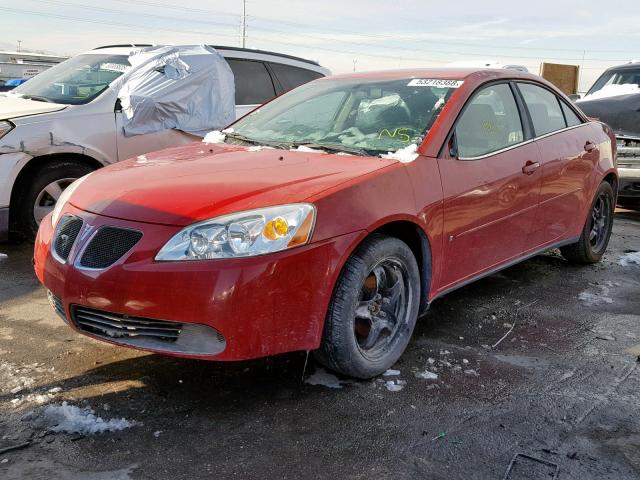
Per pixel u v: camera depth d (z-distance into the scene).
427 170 3.34
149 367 3.22
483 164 3.70
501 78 4.18
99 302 2.74
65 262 2.89
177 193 2.90
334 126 3.96
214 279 2.58
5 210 5.05
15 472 2.33
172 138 5.98
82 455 2.46
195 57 6.25
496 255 3.94
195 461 2.44
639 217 7.90
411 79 4.13
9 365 3.20
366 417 2.79
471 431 2.70
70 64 6.55
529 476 2.40
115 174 3.33
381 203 3.03
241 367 3.24
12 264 4.88
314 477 2.37
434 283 3.46
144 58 6.07
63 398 2.88
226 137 4.20
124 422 2.69
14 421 2.67
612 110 7.66
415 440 2.63
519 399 3.00
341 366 3.00
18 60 17.22
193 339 2.67
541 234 4.38
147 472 2.37
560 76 18.95
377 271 3.13
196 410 2.82
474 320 4.03
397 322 3.29
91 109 5.54
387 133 3.66
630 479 2.39
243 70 6.89
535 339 3.76
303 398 2.95
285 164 3.29
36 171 5.30
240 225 2.67
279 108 4.45
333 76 4.71
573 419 2.82
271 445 2.56
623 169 7.25
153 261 2.65
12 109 5.42
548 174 4.27
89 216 2.91
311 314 2.79
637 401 3.01
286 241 2.69
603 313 4.25
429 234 3.31
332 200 2.85
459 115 3.68
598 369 3.36
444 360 3.40
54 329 3.68
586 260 5.30
